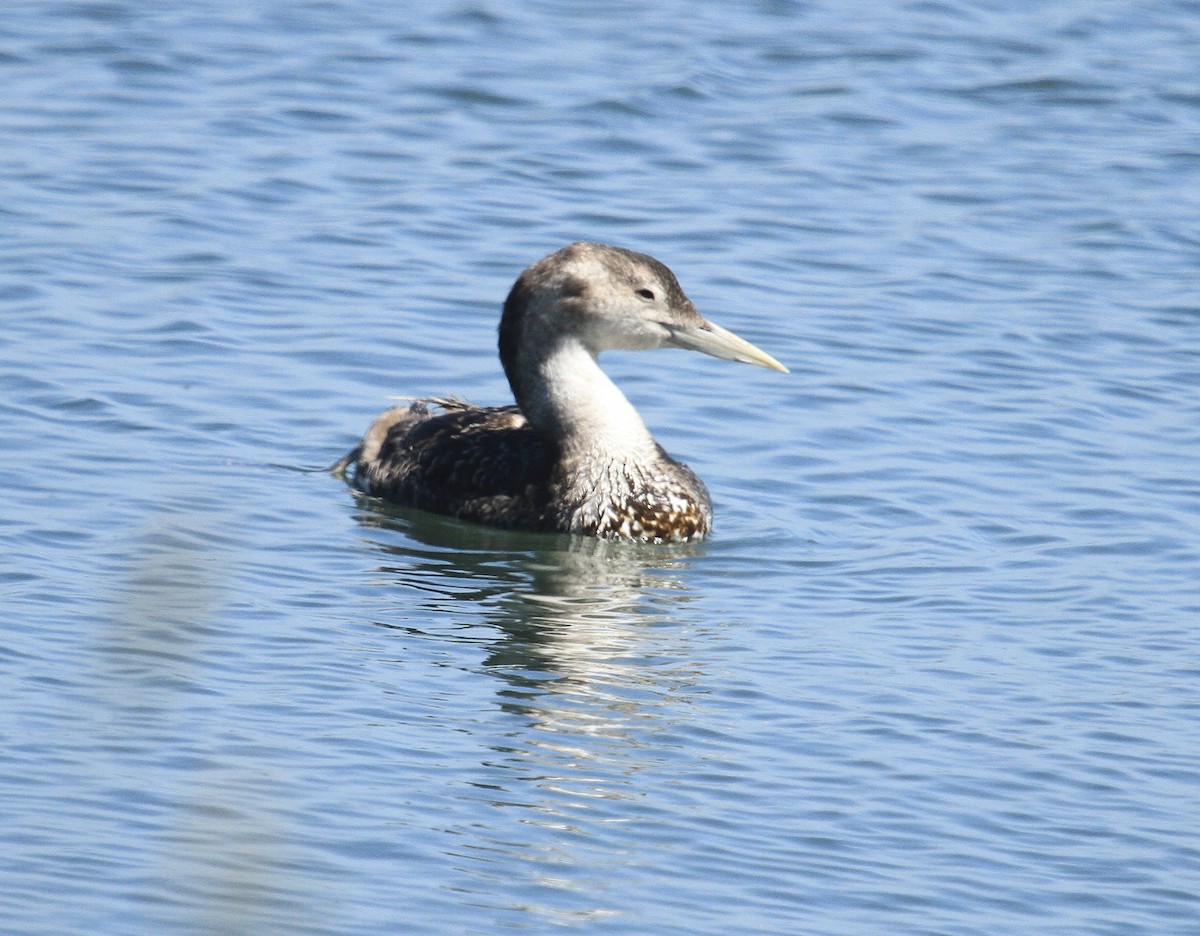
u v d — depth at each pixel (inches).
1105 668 493.7
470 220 817.5
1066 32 1090.7
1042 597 540.4
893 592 543.2
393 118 923.4
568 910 371.6
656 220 828.0
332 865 382.0
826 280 780.6
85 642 473.4
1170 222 853.8
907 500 608.4
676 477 587.8
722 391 687.1
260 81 957.2
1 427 612.1
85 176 833.5
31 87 930.1
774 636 509.7
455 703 457.7
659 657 492.4
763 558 569.3
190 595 509.7
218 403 647.8
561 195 848.9
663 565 563.5
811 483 620.4
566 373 593.3
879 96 986.7
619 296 592.7
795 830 406.6
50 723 429.7
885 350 721.0
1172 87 1013.2
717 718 457.4
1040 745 449.1
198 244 774.5
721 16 1091.3
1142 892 389.1
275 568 538.6
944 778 431.5
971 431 658.8
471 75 977.5
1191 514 600.4
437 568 550.9
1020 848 404.2
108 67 960.9
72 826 387.5
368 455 619.2
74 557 526.0
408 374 682.8
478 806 408.5
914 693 475.2
